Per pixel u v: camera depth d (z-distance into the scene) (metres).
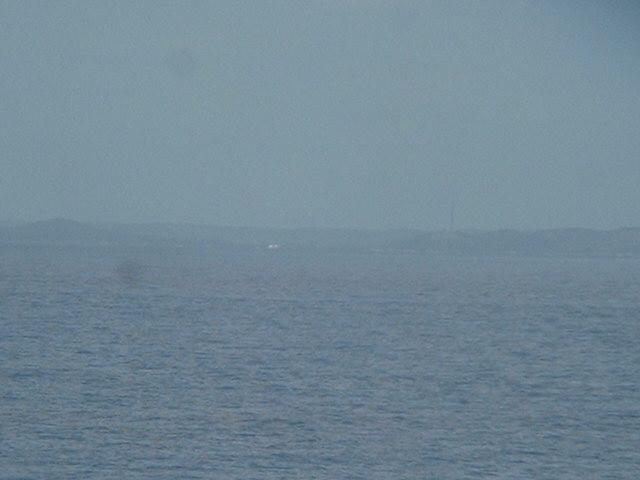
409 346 198.00
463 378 157.75
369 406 132.88
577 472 104.12
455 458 107.88
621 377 162.88
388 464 105.12
